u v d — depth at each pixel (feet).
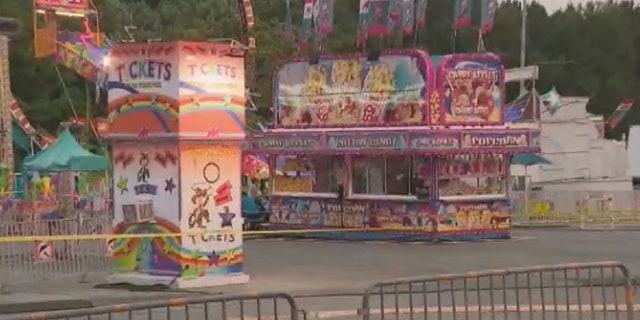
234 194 59.93
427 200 96.27
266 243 97.35
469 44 276.41
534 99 143.02
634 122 289.94
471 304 47.32
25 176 109.19
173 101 57.36
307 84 105.40
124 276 59.16
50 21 96.63
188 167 57.93
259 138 106.32
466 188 97.66
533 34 312.91
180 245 57.62
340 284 60.64
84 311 26.63
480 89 98.17
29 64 180.24
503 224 99.35
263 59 188.14
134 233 59.06
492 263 74.54
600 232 111.65
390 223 98.32
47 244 68.80
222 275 59.47
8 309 50.21
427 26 278.46
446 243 94.84
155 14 246.47
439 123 96.12
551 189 142.72
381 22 105.09
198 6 244.42
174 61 57.26
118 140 59.57
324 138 101.04
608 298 49.24
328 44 214.28
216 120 58.75
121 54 59.36
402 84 97.91
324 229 102.06
